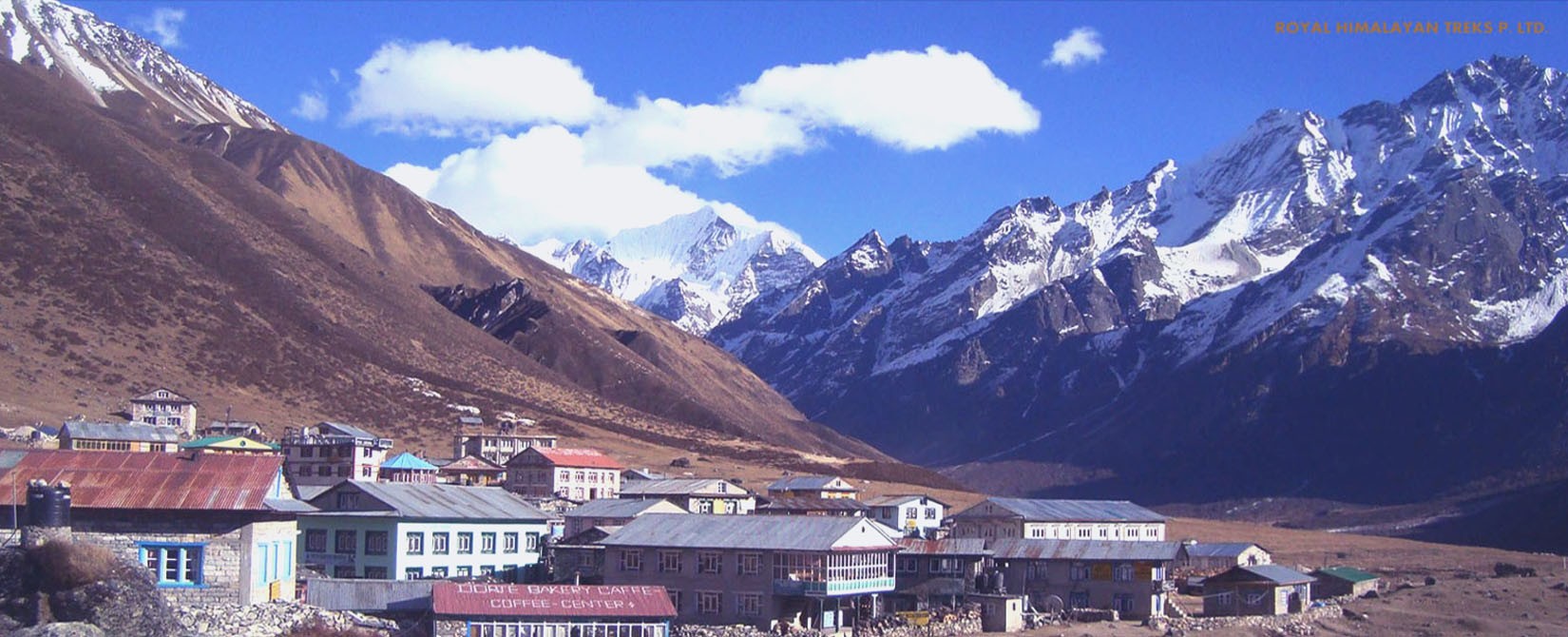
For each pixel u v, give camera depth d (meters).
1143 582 146.50
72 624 69.12
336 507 133.38
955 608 135.00
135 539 84.44
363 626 91.88
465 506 140.50
